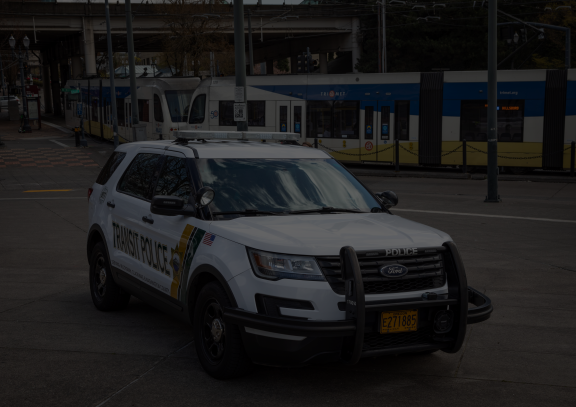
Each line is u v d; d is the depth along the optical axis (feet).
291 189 18.08
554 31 127.34
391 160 80.53
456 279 15.08
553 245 35.65
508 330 20.53
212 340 16.11
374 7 162.50
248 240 14.94
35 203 56.39
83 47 166.40
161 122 95.81
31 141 123.65
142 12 162.30
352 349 13.94
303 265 14.21
